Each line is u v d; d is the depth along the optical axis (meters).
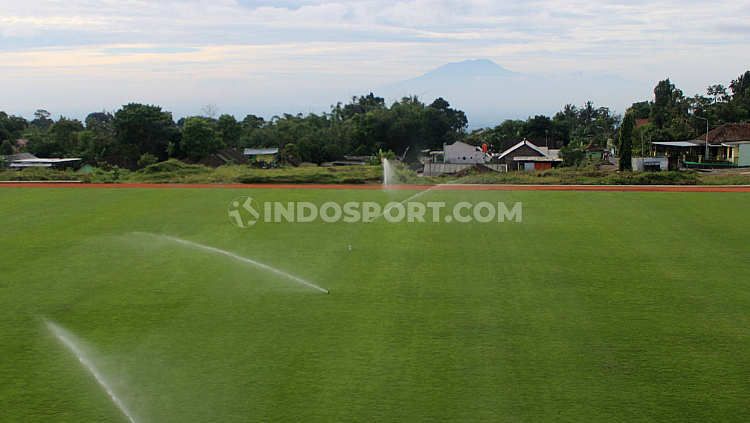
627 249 22.02
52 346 13.49
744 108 89.56
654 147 75.50
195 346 13.45
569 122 117.81
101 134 79.19
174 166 48.50
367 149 91.12
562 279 18.31
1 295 17.00
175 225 26.45
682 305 15.97
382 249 22.06
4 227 26.02
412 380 11.78
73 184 40.34
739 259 20.55
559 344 13.46
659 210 29.59
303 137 86.31
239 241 23.42
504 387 11.51
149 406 10.92
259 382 11.77
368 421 10.36
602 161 73.31
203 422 10.39
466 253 21.47
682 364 12.46
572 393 11.26
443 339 13.74
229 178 42.78
